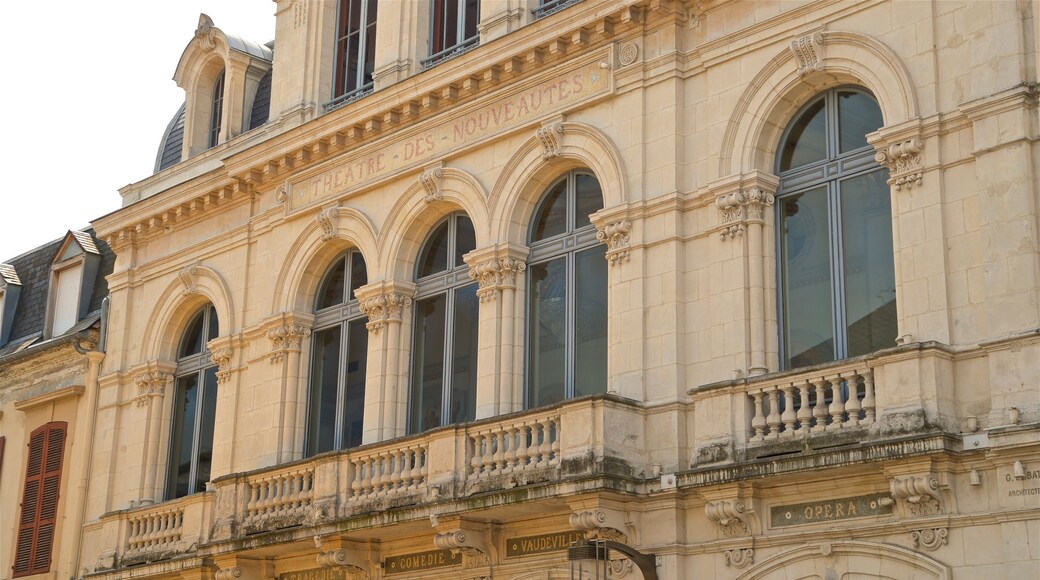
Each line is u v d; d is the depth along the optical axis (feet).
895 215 63.62
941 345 59.47
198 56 106.93
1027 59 60.64
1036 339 56.90
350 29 96.37
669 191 71.87
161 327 101.35
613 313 72.69
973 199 61.21
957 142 62.28
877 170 66.44
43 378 109.81
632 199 73.26
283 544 81.35
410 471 76.13
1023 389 56.90
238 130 102.83
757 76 70.33
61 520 103.24
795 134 70.33
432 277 85.10
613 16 75.61
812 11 68.80
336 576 82.69
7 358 111.86
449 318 83.41
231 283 96.32
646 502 68.03
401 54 89.71
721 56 72.08
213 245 98.73
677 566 66.18
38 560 103.81
